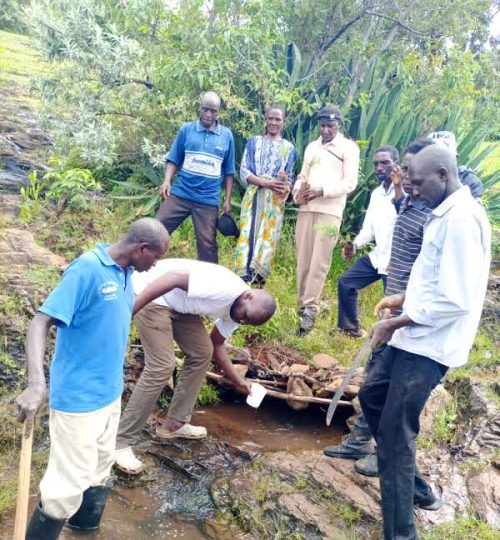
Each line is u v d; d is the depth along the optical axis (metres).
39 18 6.64
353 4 7.66
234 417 4.73
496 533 3.45
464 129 8.62
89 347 2.95
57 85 6.87
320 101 7.20
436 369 3.20
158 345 3.86
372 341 3.26
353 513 3.64
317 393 4.75
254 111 6.59
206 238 5.57
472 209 2.98
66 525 3.40
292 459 4.14
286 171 5.63
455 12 7.79
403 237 3.92
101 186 7.02
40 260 5.56
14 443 4.11
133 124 7.02
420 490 3.56
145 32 7.03
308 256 5.60
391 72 7.86
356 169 5.49
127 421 3.91
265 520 3.66
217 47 6.62
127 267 3.05
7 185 6.66
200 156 5.42
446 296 2.97
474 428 4.36
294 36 7.83
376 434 3.58
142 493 3.84
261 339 5.36
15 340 4.79
